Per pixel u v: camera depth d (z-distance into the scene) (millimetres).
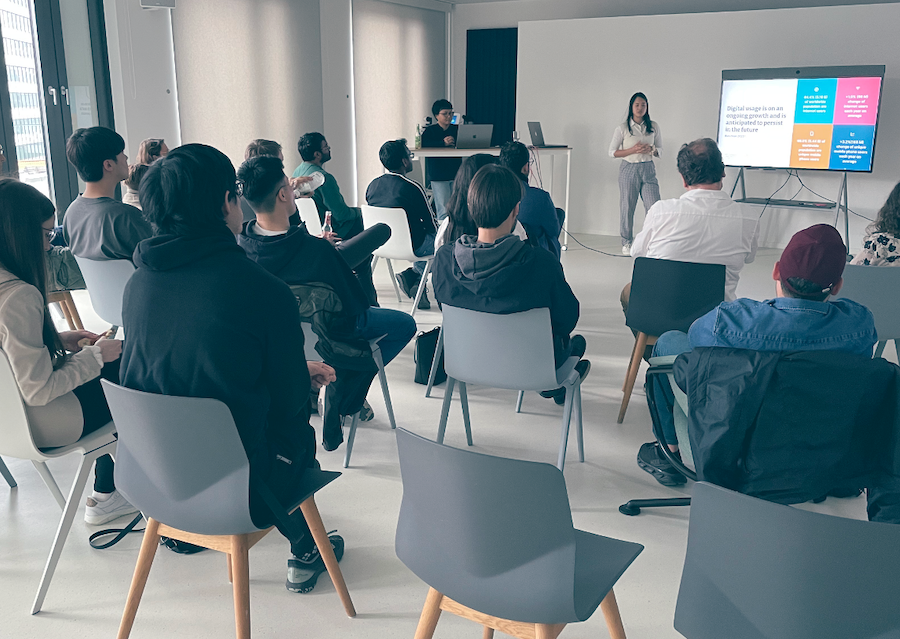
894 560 1092
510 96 10117
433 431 3227
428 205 4777
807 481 1632
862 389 1539
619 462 2939
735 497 1173
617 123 8219
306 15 7836
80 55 5891
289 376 1690
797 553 1141
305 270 2465
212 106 6938
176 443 1577
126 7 6047
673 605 2068
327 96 8289
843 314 1663
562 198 8711
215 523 1636
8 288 1871
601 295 5609
